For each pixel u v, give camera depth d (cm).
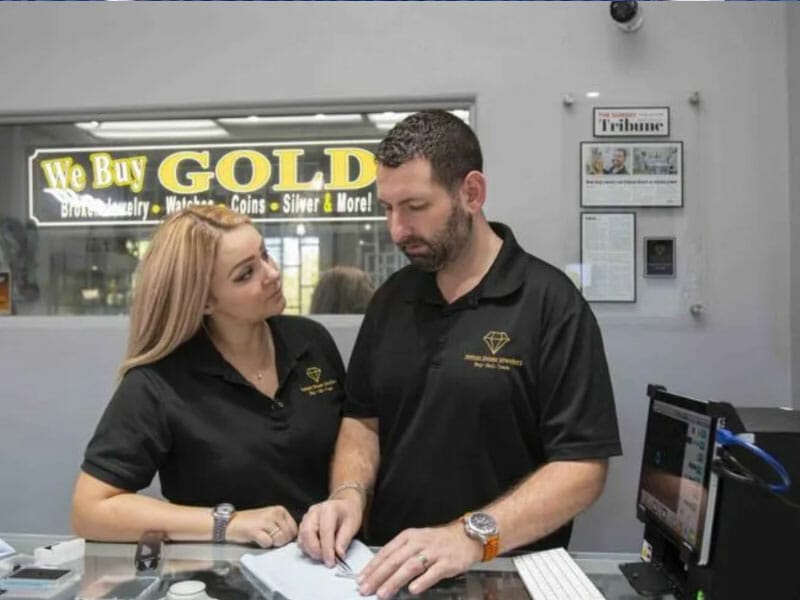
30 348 202
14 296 209
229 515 123
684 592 101
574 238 187
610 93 186
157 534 119
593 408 125
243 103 197
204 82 198
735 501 97
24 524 201
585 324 130
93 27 201
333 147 201
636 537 185
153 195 206
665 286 185
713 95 184
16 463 202
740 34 183
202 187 205
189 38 198
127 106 200
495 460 132
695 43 184
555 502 116
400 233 124
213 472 136
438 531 108
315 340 158
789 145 181
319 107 198
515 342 130
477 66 190
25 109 203
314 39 195
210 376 140
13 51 203
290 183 202
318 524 117
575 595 98
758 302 183
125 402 134
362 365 149
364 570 103
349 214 200
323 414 149
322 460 148
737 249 183
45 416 202
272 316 149
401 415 139
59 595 102
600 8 186
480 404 130
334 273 201
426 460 134
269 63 196
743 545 97
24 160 210
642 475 127
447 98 192
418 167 120
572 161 187
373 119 199
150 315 138
